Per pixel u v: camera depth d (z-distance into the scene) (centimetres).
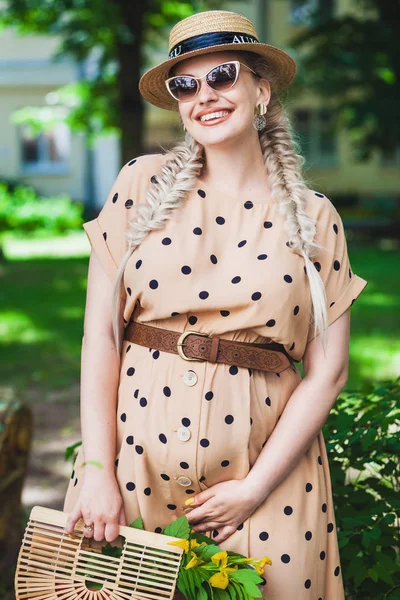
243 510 214
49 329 928
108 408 224
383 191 2577
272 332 214
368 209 2264
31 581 212
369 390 304
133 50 1525
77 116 1886
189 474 214
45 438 558
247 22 222
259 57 224
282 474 216
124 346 230
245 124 218
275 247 215
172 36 223
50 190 2494
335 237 227
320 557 225
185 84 218
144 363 220
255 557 216
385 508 262
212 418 212
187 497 220
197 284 212
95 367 226
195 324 215
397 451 275
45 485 478
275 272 212
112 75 1819
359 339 852
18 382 699
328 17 1959
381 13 1855
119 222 227
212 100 215
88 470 218
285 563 217
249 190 223
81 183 2491
